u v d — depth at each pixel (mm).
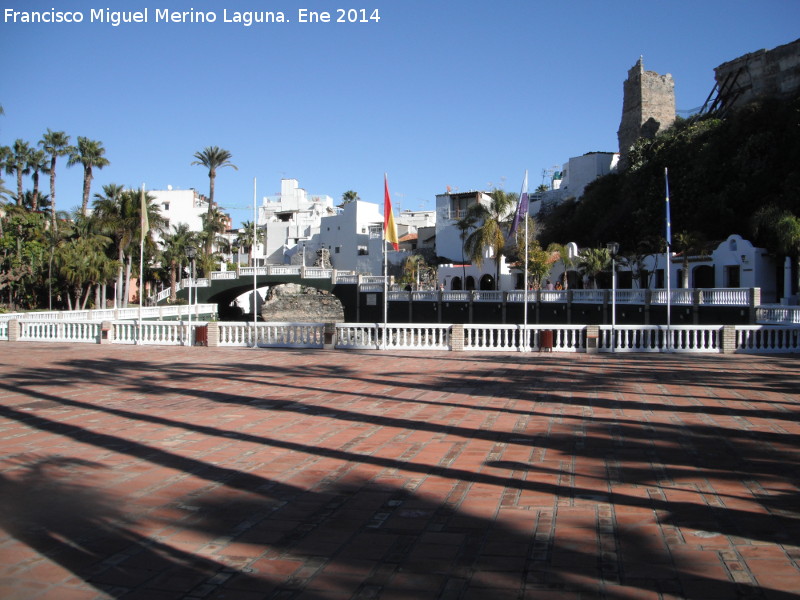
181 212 104438
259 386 14359
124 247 62875
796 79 68812
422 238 95562
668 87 87125
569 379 15250
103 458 8336
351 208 95625
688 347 21328
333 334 22672
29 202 76500
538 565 5082
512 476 7480
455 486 7133
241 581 4867
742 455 8305
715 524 5910
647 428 9930
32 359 19859
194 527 5961
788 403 11961
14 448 8828
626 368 17281
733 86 75062
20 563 5188
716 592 4598
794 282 42656
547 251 61406
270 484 7250
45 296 64625
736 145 57094
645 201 64062
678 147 62531
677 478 7344
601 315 45938
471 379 15328
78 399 12719
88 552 5406
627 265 54125
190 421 10602
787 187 49656
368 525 5980
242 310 85188
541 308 50094
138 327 25000
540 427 10055
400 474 7602
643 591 4629
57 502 6645
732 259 46469
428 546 5484
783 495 6723
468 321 54406
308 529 5898
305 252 100312
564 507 6414
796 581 4746
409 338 22656
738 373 16156
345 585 4789
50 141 73438
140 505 6559
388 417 10891
